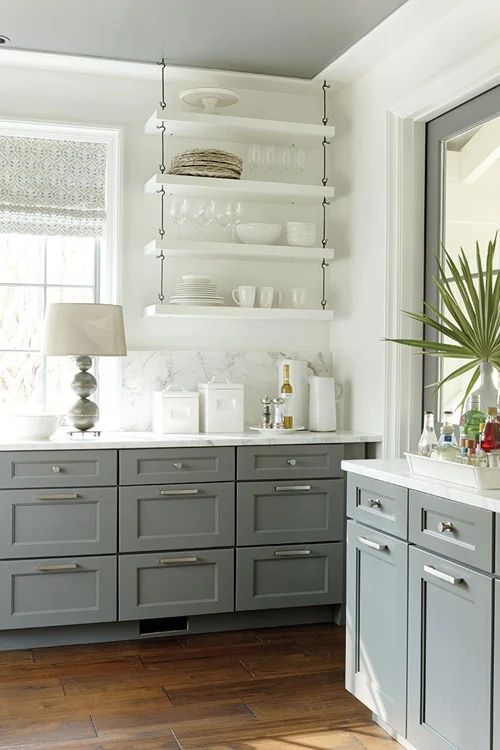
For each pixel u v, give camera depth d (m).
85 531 3.91
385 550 3.01
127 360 4.48
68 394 4.60
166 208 4.57
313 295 4.83
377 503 3.07
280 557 4.17
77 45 4.03
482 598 2.46
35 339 4.55
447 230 3.89
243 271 4.70
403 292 4.06
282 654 3.85
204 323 4.64
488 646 2.43
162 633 4.11
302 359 4.77
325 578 4.23
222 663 3.74
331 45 4.01
